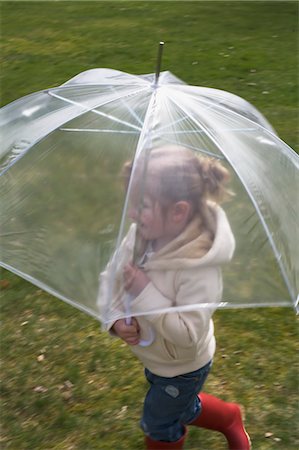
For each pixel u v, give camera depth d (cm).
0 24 1102
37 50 954
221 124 239
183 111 235
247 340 396
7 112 266
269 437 330
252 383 363
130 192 218
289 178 244
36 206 234
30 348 386
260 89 784
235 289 221
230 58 902
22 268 225
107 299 211
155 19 1125
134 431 330
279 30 1054
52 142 243
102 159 229
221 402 306
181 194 219
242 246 224
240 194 226
